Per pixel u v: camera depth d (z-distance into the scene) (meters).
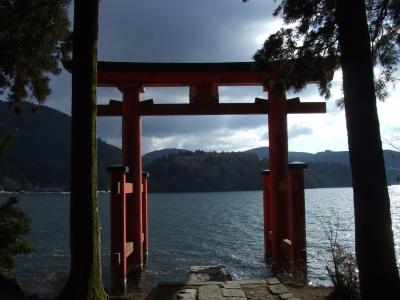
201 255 20.38
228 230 33.50
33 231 33.97
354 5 6.15
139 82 13.27
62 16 10.36
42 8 10.03
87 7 7.02
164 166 158.12
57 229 36.03
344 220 38.41
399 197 83.81
